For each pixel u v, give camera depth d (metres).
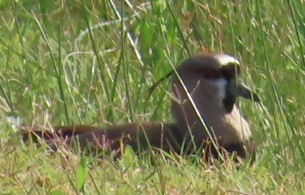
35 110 12.54
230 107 11.77
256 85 13.58
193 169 10.75
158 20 13.42
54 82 13.27
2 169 10.38
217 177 10.59
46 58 13.95
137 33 14.11
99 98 12.91
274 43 13.78
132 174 10.49
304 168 11.48
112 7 14.06
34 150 10.86
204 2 14.29
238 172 10.89
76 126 11.76
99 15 14.93
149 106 13.21
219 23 13.89
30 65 13.66
